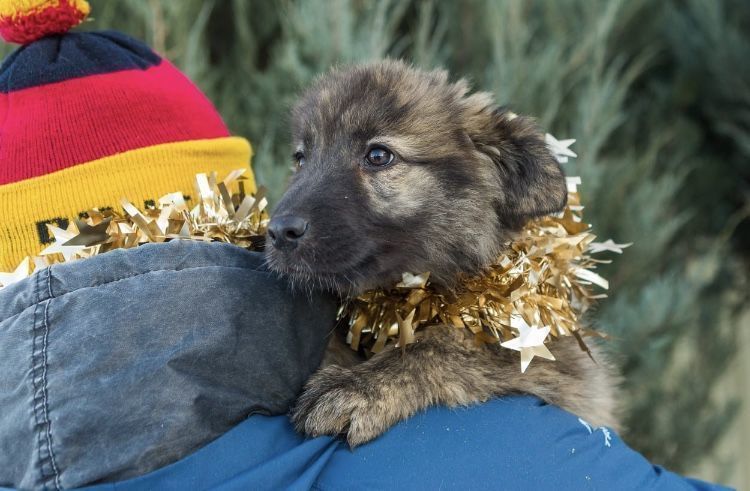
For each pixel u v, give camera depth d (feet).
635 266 4.93
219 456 2.50
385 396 2.76
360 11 4.99
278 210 2.93
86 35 2.93
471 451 2.64
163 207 2.70
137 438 2.44
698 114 5.96
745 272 6.18
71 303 2.46
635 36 5.68
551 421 2.73
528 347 2.76
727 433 5.71
